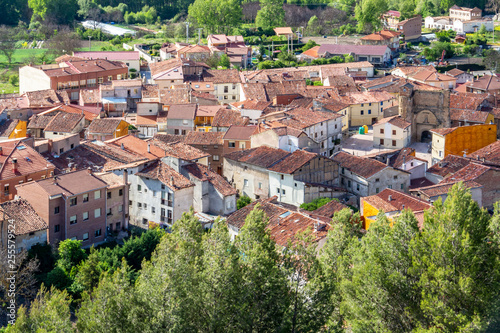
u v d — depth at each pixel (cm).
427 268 7369
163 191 11925
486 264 7388
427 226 7775
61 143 13325
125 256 10175
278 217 10394
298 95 19088
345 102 18600
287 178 13000
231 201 12438
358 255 8069
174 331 6719
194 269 7288
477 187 12350
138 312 6906
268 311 7231
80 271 9431
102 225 11181
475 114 17650
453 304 7138
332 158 14062
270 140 14588
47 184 10619
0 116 16688
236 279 7125
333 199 12625
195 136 15338
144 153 13888
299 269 7556
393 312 7400
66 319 7219
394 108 18225
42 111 18425
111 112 19938
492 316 7006
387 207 11219
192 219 8412
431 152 16150
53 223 10494
